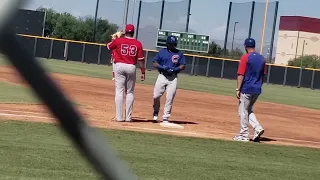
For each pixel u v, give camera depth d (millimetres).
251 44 11000
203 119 14820
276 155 9633
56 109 1609
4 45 1420
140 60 11836
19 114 11109
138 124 11812
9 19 1378
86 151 1779
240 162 8500
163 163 7707
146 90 24000
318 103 28156
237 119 15742
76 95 17453
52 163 6914
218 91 29094
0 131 8906
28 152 7445
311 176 7906
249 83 10922
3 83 19062
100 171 1882
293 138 12875
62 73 28219
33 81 1534
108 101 16547
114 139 9289
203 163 8062
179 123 13141
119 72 11727
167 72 12164
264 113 19438
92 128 1729
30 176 6137
